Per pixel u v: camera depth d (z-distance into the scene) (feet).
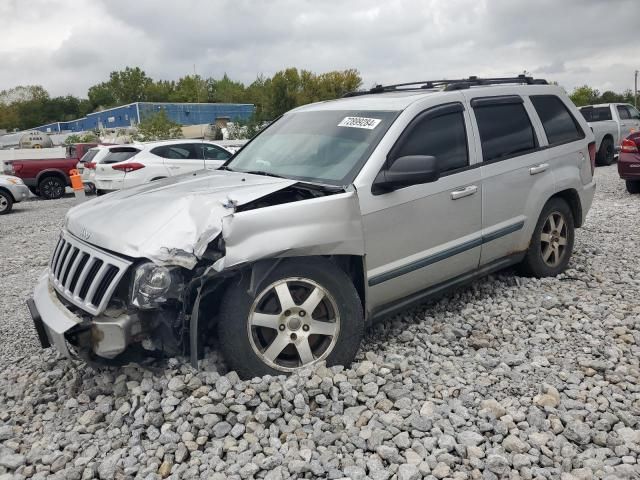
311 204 12.89
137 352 12.55
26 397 13.42
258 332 12.84
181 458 10.58
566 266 20.40
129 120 168.25
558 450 10.68
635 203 36.11
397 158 14.75
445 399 12.34
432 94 16.40
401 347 14.84
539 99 19.52
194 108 173.17
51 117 354.54
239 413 11.40
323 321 13.14
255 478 10.09
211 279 12.39
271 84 131.13
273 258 12.48
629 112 65.51
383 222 14.14
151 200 13.39
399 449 10.73
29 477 10.46
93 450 10.98
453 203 15.78
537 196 18.38
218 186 14.14
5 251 34.27
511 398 12.23
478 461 10.27
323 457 10.43
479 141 16.85
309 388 11.89
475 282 19.20
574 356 14.23
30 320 19.70
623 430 11.09
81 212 14.26
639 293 18.24
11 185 56.75
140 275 11.56
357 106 16.61
